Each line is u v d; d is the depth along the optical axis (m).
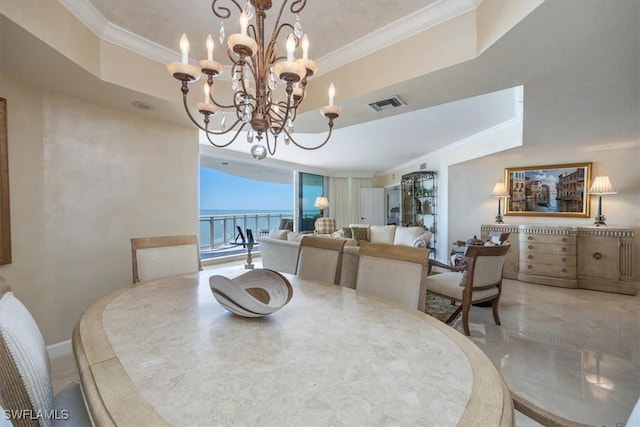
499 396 0.71
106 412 0.65
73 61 1.78
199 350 0.93
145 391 0.72
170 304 1.38
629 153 4.31
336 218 9.64
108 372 0.80
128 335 1.04
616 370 2.17
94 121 2.53
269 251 4.50
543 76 1.97
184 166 3.25
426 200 6.78
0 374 0.75
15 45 1.59
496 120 4.06
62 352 2.34
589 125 3.25
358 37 2.11
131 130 2.79
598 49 1.63
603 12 1.32
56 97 2.30
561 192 4.84
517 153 4.69
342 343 0.99
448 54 1.80
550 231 4.50
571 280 4.36
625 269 4.08
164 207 3.06
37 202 2.19
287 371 0.81
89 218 2.52
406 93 2.21
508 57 1.71
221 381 0.76
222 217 7.91
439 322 1.17
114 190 2.68
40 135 2.20
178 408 0.66
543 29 1.45
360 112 2.63
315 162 7.90
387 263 1.71
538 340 2.66
